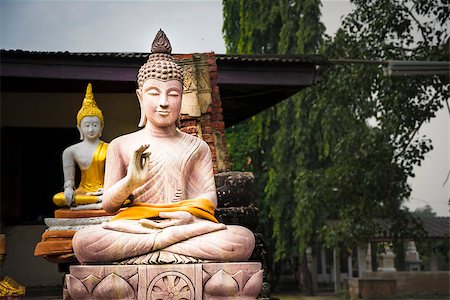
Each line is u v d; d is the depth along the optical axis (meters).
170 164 5.77
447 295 25.28
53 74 10.62
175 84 5.86
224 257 5.35
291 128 23.88
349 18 16.66
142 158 5.59
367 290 24.59
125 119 12.23
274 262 27.06
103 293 5.22
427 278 25.83
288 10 24.05
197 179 5.93
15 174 12.38
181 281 5.22
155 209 5.55
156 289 5.21
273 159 25.27
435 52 15.22
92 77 10.71
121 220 5.47
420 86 15.85
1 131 12.44
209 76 9.41
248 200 7.91
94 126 7.95
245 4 24.83
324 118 21.45
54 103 12.57
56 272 11.73
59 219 7.41
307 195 18.02
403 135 16.31
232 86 11.72
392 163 16.27
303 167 23.20
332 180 17.03
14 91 12.26
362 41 16.28
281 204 23.69
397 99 15.61
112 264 5.32
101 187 7.86
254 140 24.92
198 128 8.99
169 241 5.29
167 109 5.80
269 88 12.15
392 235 17.81
